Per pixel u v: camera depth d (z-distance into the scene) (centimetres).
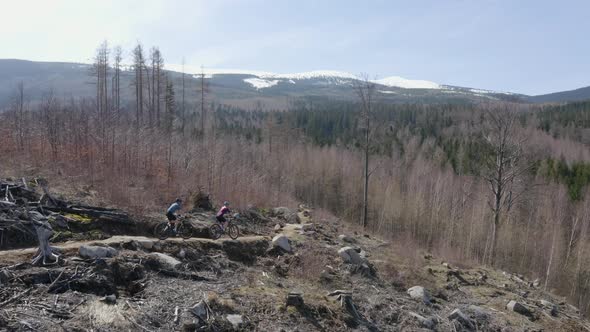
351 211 5094
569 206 4612
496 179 3416
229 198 2536
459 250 3441
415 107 11662
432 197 4662
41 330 854
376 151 6744
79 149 2566
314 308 1323
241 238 1853
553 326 1753
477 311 1705
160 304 1088
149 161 2748
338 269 1819
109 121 3092
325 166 5769
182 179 2642
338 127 9544
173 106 5088
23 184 1669
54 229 1408
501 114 3422
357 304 1503
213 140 4222
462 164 5791
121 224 1606
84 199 1761
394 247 2542
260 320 1174
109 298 1033
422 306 1656
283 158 5828
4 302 920
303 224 2520
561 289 3594
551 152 6800
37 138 2764
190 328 1023
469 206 4694
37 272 1054
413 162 6100
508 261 3859
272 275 1577
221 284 1330
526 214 4834
